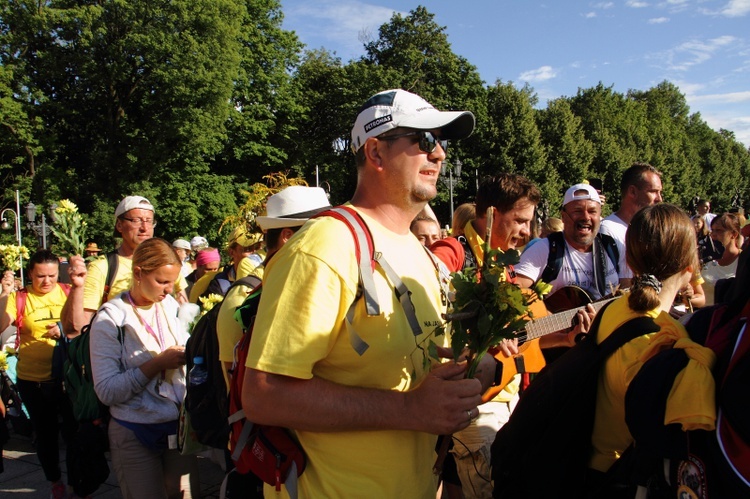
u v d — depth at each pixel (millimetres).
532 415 2045
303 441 1620
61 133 30938
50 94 30047
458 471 2992
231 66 28953
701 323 1708
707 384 1493
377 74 37656
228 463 3074
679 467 1564
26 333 4535
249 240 4621
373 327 1548
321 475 1576
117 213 4125
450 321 1600
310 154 36750
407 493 1604
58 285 4934
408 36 40594
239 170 35344
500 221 3273
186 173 30656
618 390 1940
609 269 3590
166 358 2924
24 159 28312
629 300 2016
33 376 4367
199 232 30719
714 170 66438
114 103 29328
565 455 2010
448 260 2908
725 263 5586
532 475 2033
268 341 1472
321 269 1492
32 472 4941
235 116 31984
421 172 1693
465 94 39781
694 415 1465
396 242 1718
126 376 2904
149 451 2986
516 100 38750
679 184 53781
